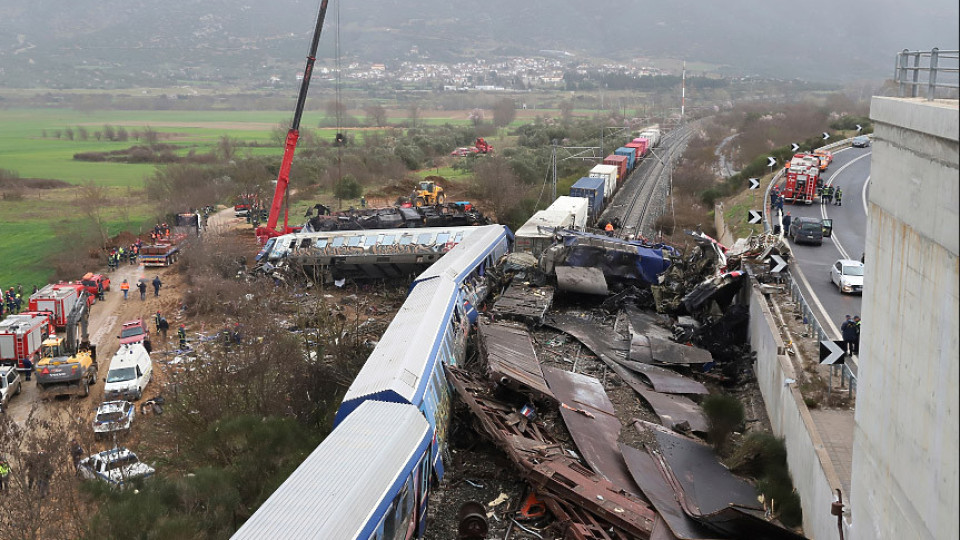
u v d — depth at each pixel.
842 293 36.75
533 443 23.55
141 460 26.06
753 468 23.98
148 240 65.25
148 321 44.75
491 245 45.41
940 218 11.33
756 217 46.03
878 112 14.33
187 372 28.69
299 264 48.41
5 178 105.12
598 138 140.62
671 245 51.22
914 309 12.41
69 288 44.81
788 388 24.08
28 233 72.19
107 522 18.62
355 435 19.09
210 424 24.27
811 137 108.75
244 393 26.70
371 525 16.03
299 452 22.61
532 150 129.38
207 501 20.20
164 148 152.12
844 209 59.22
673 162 103.75
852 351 26.95
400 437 19.23
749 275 36.19
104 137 183.12
